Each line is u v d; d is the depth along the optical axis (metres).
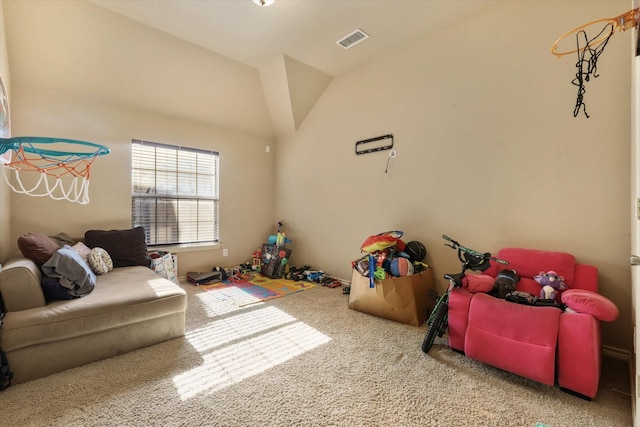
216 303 3.04
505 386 1.67
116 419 1.37
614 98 1.98
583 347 1.53
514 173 2.43
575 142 2.14
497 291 2.05
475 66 2.64
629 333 1.94
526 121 2.36
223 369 1.81
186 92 3.60
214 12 2.62
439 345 2.17
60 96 2.96
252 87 4.01
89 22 2.63
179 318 2.24
